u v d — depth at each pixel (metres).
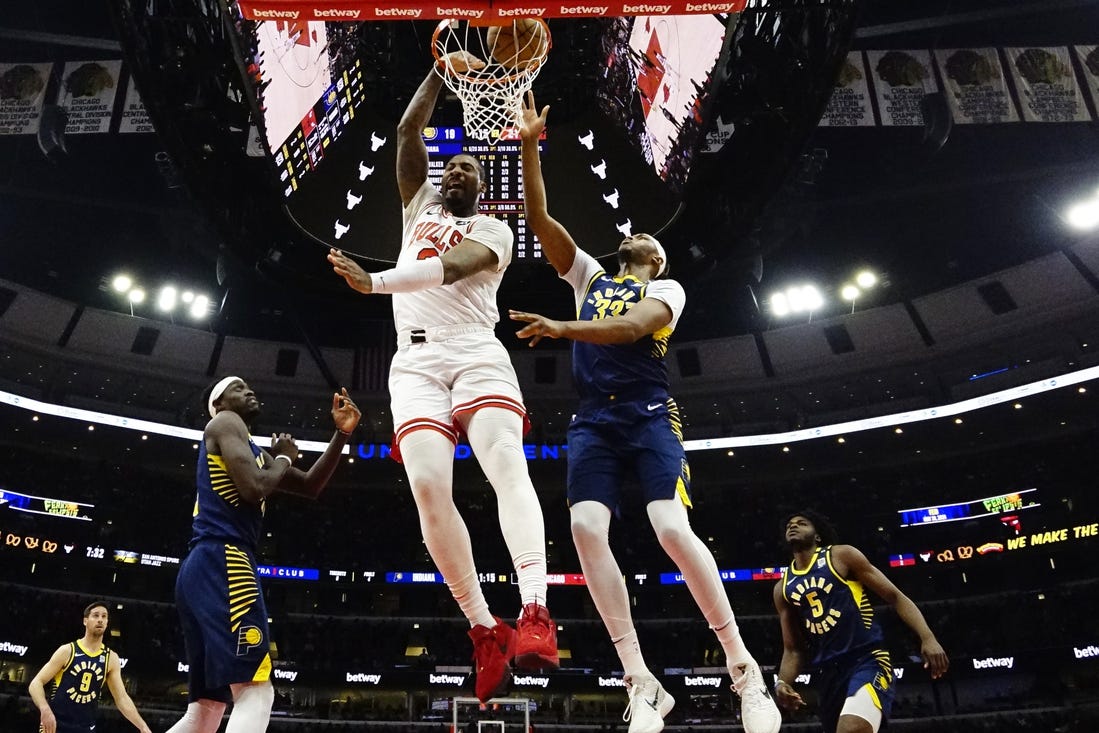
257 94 14.80
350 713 29.31
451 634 32.62
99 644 8.00
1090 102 24.02
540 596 3.38
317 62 15.84
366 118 17.80
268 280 20.77
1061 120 23.88
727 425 36.53
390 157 18.11
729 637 3.92
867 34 24.38
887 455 36.47
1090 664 29.36
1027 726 26.98
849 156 28.70
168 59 16.53
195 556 4.16
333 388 33.94
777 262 33.69
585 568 3.90
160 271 32.34
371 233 18.17
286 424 34.81
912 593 34.06
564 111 18.33
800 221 29.17
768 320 35.59
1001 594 31.55
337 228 18.03
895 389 34.94
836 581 5.81
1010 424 33.91
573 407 35.56
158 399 33.81
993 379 33.22
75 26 25.25
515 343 35.19
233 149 18.03
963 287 33.22
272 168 16.52
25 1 24.39
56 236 30.94
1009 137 28.23
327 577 33.34
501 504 3.60
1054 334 32.19
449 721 26.45
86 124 23.14
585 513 3.92
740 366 35.00
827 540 6.11
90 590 31.80
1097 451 33.88
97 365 31.81
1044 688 29.36
